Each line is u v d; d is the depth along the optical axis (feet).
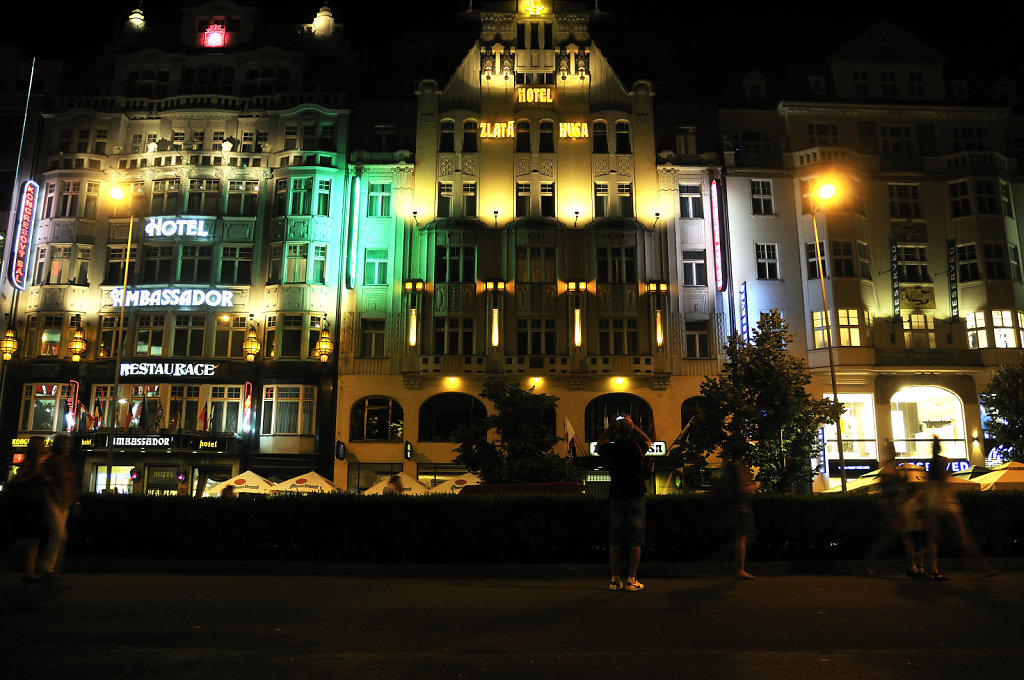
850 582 37.50
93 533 46.68
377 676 18.30
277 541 46.55
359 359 121.80
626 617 26.03
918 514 40.96
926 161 132.98
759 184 129.59
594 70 134.51
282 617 25.94
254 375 121.29
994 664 19.54
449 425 120.78
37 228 127.54
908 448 122.42
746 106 134.21
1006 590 33.42
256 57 135.95
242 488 86.94
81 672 18.24
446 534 45.68
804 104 132.05
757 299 124.57
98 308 125.59
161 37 140.15
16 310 124.47
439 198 128.77
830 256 123.65
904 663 19.67
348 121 131.34
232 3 139.85
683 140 132.46
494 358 121.29
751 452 86.94
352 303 123.75
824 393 121.29
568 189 129.18
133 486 116.98
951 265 125.59
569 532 46.03
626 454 33.17
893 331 123.95
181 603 28.76
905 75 137.39
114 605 28.09
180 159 130.11
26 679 17.54
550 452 95.30
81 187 128.36
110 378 121.60
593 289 124.67
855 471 118.83
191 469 118.01
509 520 45.98
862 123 133.80
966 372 121.70
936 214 130.72
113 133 131.85
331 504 46.75
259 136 131.95
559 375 120.78
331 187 128.16
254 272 125.90
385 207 128.26
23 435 119.34
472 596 31.48
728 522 38.83
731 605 28.50
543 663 19.56
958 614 26.63
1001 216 128.06
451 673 18.60
